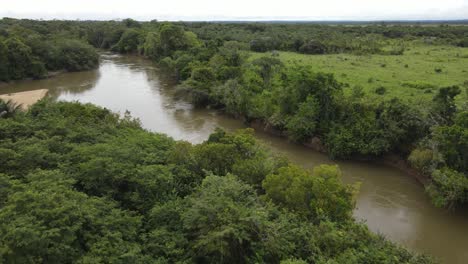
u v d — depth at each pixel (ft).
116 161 63.00
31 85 202.59
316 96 115.75
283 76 144.77
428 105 103.71
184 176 65.26
